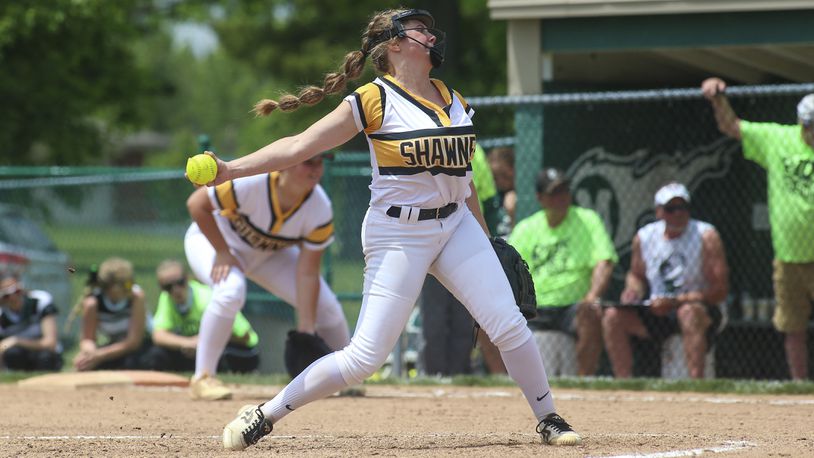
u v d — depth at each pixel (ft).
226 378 99.04
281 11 358.23
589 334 98.48
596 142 119.65
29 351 114.52
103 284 109.09
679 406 79.46
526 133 106.42
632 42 107.04
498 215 109.50
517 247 101.65
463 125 50.26
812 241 92.58
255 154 48.91
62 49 205.67
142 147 615.16
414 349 117.39
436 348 105.09
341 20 346.54
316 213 81.76
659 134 122.11
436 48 50.11
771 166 93.91
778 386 88.33
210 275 84.43
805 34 101.81
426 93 50.39
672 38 105.81
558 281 99.96
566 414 73.87
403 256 50.03
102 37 215.72
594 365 99.50
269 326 119.85
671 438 57.62
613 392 90.12
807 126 91.04
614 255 100.63
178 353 108.47
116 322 109.29
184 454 52.60
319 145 49.01
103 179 143.74
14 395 88.48
